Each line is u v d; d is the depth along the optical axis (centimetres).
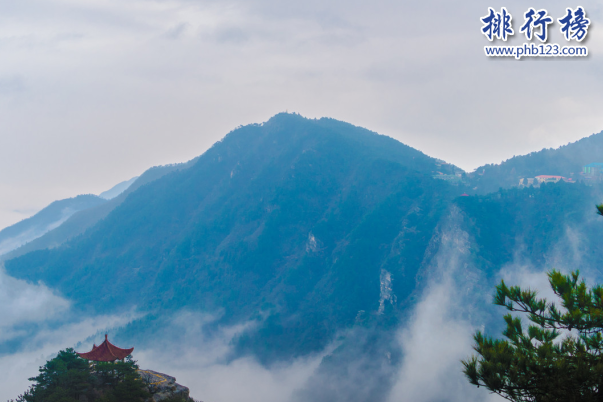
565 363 2814
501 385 2881
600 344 2877
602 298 2900
